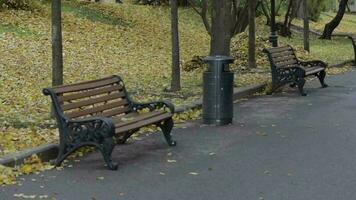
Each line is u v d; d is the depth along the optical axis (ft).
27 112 43.14
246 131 39.50
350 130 39.58
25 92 49.47
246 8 68.54
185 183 30.53
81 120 32.24
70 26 78.48
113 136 32.40
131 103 37.01
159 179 30.99
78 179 30.94
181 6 116.47
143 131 39.06
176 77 52.19
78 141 32.42
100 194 29.25
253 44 67.62
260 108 46.80
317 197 28.96
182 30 100.07
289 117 43.52
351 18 184.65
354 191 29.58
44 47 66.54
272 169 32.30
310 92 53.98
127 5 108.27
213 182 30.63
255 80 58.18
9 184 30.17
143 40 83.76
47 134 37.01
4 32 67.87
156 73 63.46
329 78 62.90
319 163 33.17
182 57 77.46
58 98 32.68
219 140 37.42
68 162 33.24
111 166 32.14
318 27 130.52
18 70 56.65
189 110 44.21
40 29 72.18
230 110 41.42
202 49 87.61
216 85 40.96
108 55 69.67
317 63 57.31
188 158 34.01
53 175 31.40
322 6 140.77
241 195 29.19
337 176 31.35
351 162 33.32
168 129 36.24
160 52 78.33
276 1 121.60
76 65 62.54
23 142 35.27
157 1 115.55
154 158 34.01
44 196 28.96
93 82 35.12
